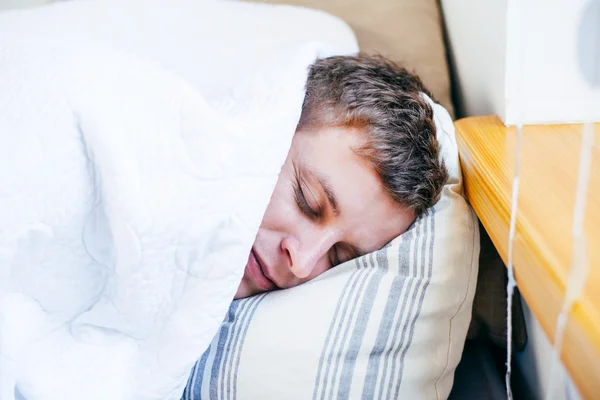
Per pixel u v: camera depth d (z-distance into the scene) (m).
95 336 0.51
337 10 1.02
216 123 0.53
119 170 0.47
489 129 0.66
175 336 0.53
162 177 0.49
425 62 0.98
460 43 0.91
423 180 0.67
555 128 0.62
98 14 0.86
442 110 0.80
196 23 0.89
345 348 0.59
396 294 0.61
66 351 0.49
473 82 0.86
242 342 0.59
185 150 0.51
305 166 0.68
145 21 0.87
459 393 0.71
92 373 0.49
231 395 0.58
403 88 0.78
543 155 0.56
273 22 0.92
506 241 0.47
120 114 0.49
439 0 1.05
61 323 0.49
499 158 0.57
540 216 0.44
